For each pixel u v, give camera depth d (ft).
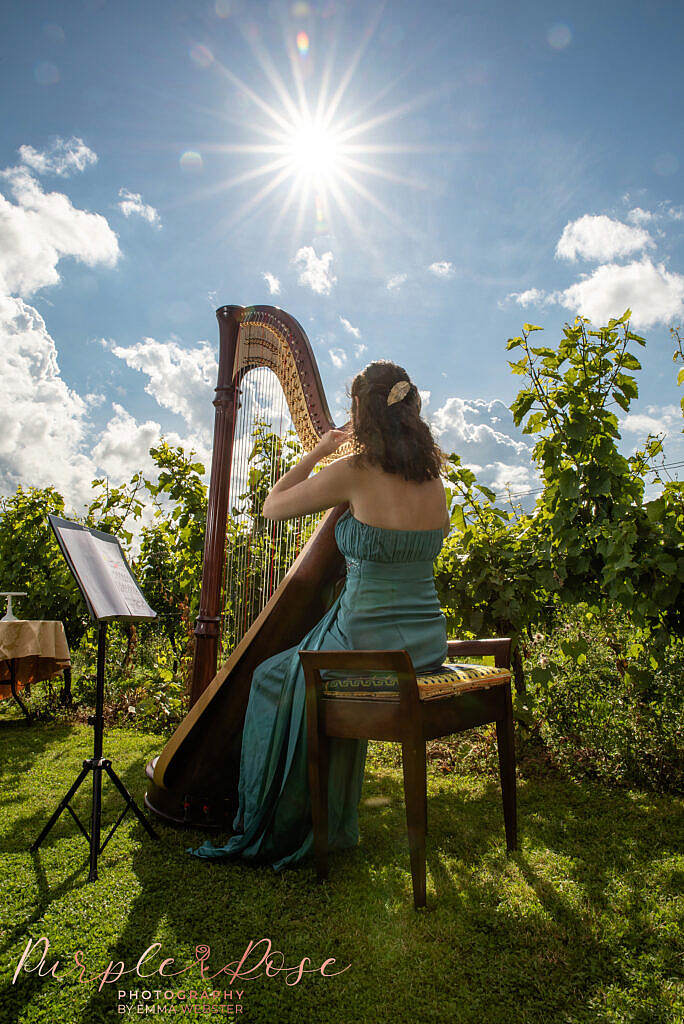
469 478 10.84
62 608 17.37
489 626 10.54
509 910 5.39
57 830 7.23
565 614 11.35
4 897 5.60
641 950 4.81
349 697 5.86
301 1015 4.07
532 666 11.60
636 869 6.19
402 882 5.97
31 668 14.82
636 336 9.25
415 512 6.18
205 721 7.14
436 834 7.21
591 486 9.20
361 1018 4.04
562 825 7.46
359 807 8.16
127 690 14.55
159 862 6.39
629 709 9.68
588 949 4.83
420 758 5.39
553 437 9.59
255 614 8.61
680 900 5.53
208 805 7.25
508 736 6.80
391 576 6.24
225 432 8.48
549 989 4.34
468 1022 4.01
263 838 6.48
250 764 6.66
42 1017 4.03
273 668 6.79
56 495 18.83
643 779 8.90
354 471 6.17
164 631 17.03
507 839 6.76
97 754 6.68
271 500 6.66
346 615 6.32
